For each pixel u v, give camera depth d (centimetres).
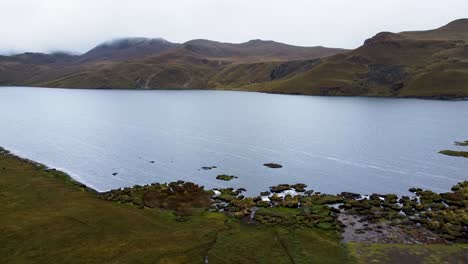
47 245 5238
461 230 5716
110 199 7156
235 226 5978
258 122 17850
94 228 5812
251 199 7156
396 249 5169
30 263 4769
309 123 17450
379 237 5559
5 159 10200
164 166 9862
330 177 8881
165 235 5622
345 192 7738
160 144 12612
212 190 7856
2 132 14650
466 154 10881
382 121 17950
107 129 15662
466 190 7562
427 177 8838
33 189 7600
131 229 5816
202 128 16000
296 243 5338
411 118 18862
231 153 11319
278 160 10500
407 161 10306
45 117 19425
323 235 5631
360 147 12131
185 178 8800
